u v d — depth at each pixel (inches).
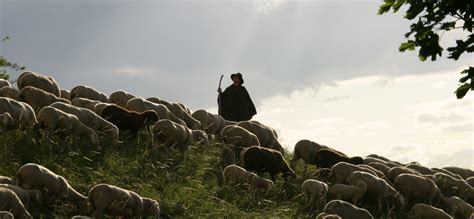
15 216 437.4
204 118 756.0
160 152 626.8
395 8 347.6
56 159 556.7
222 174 633.6
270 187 612.4
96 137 598.2
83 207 487.2
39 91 635.5
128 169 580.1
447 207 666.2
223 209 556.1
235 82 869.2
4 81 697.6
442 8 339.9
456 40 343.3
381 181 633.0
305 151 700.0
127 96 732.7
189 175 610.5
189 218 534.9
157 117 668.1
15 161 537.3
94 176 552.7
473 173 801.6
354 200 617.6
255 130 722.2
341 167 651.5
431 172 749.9
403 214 637.3
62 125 577.6
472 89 362.9
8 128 555.5
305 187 617.0
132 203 485.4
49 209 481.7
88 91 714.8
